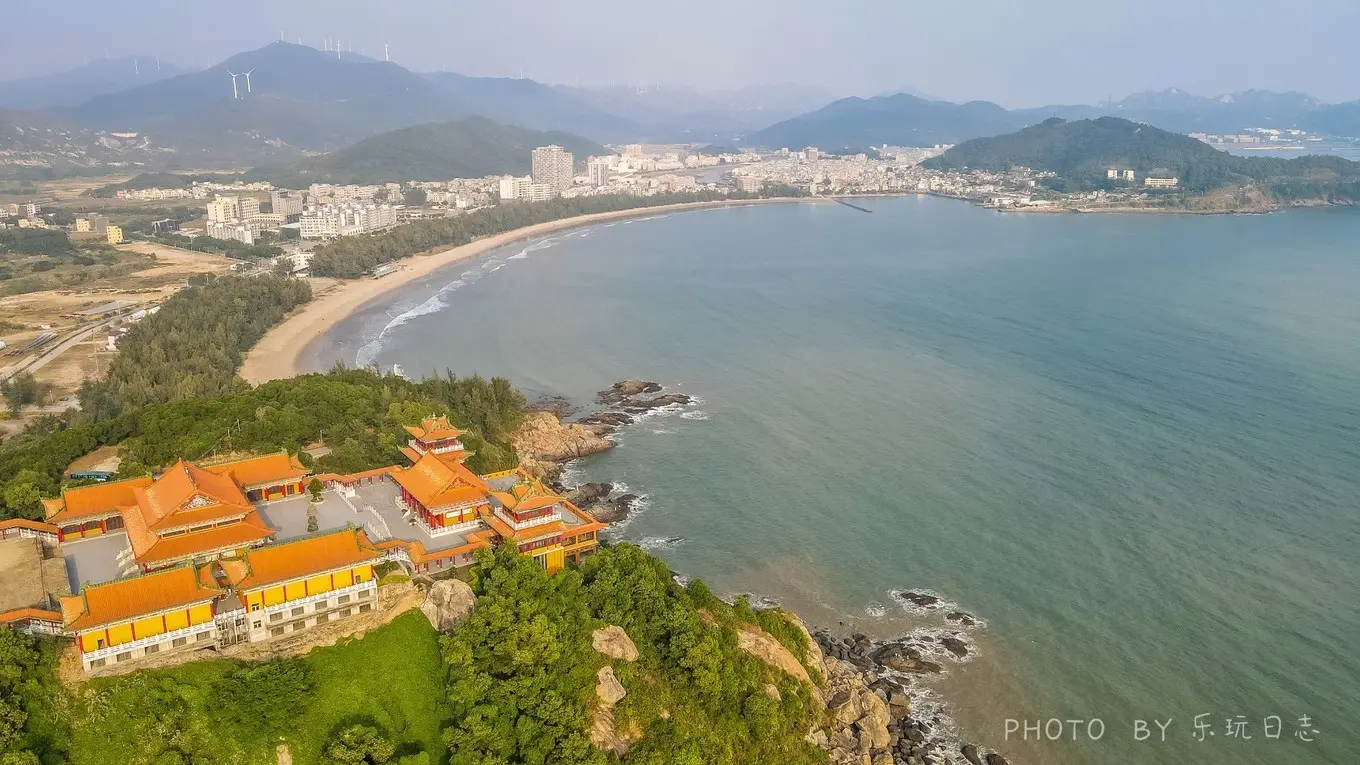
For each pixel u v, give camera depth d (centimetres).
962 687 11675
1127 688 11562
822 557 14650
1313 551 14275
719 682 10125
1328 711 11044
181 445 14150
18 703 7956
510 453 16900
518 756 8731
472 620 9450
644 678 9969
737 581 13988
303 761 8344
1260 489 16288
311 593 9469
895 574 14125
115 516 10962
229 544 10069
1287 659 11931
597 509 16262
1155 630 12594
